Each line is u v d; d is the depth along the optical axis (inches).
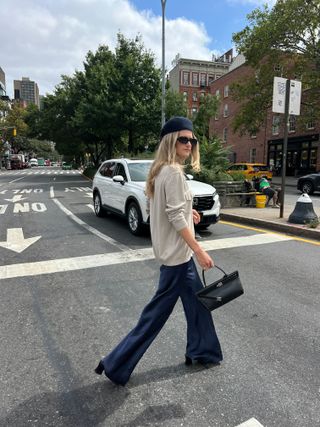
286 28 842.2
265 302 156.4
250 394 95.3
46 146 4665.4
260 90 960.3
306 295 164.4
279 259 222.8
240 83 1066.1
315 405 90.8
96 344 121.3
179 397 94.2
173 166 85.8
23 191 740.7
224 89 1674.5
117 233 303.6
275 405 90.9
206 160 495.2
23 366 108.4
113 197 338.0
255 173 888.9
